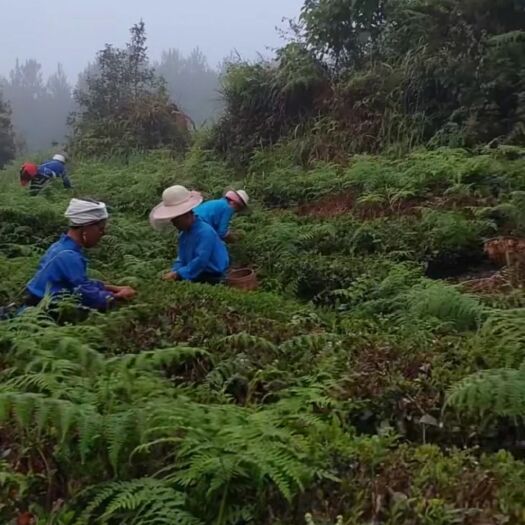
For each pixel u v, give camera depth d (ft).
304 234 28.96
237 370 13.83
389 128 42.27
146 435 10.62
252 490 9.91
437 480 9.83
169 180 44.09
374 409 12.36
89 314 16.52
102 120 71.77
